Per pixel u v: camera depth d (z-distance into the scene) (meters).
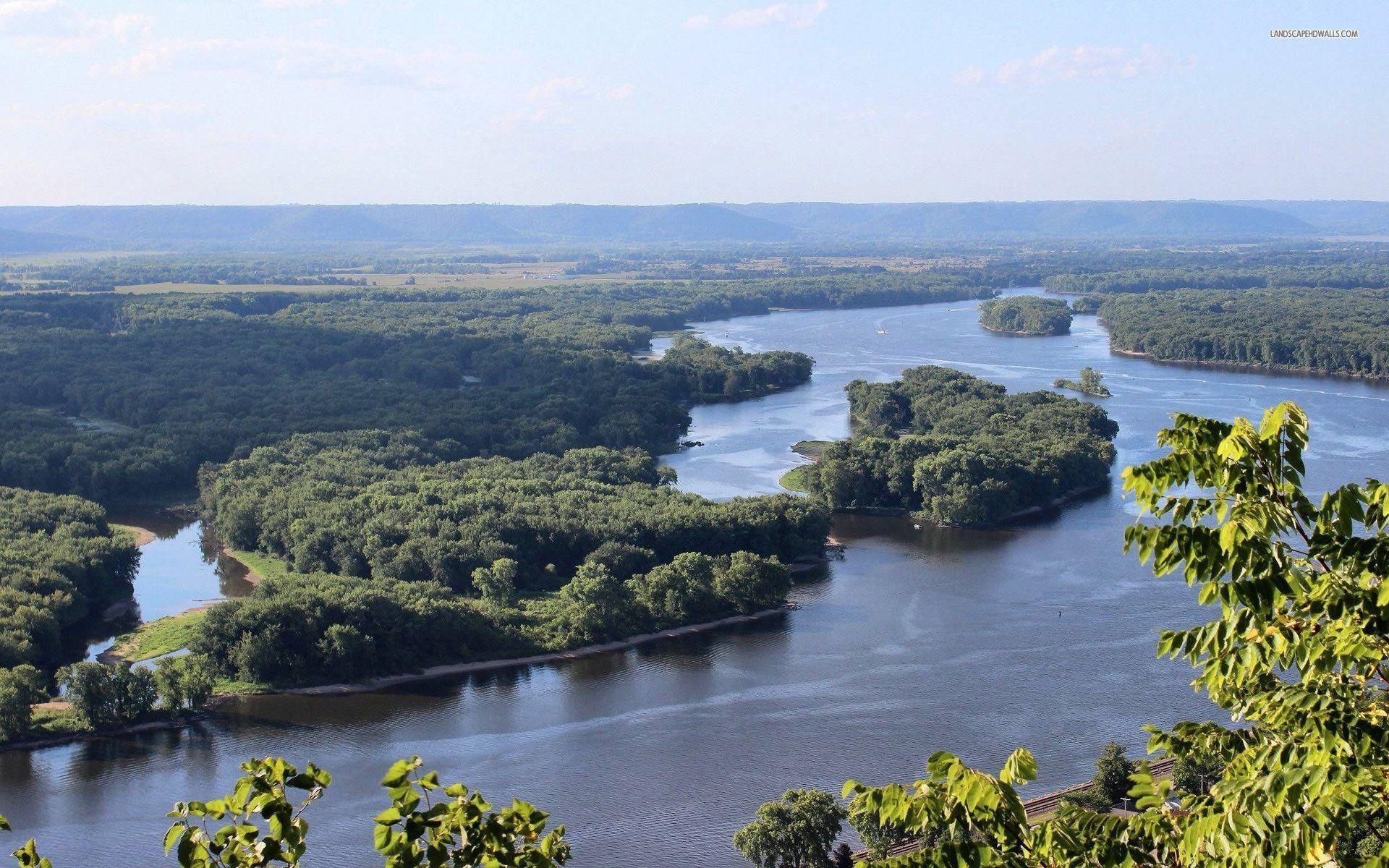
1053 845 31.59
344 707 150.50
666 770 129.62
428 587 180.25
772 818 104.12
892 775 126.25
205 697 149.38
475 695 153.50
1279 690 31.27
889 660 160.12
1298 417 30.95
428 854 28.34
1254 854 29.58
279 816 27.62
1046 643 165.12
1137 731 135.88
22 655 158.75
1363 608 29.27
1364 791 29.45
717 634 172.88
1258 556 30.23
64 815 123.12
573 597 177.75
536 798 123.88
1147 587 190.50
